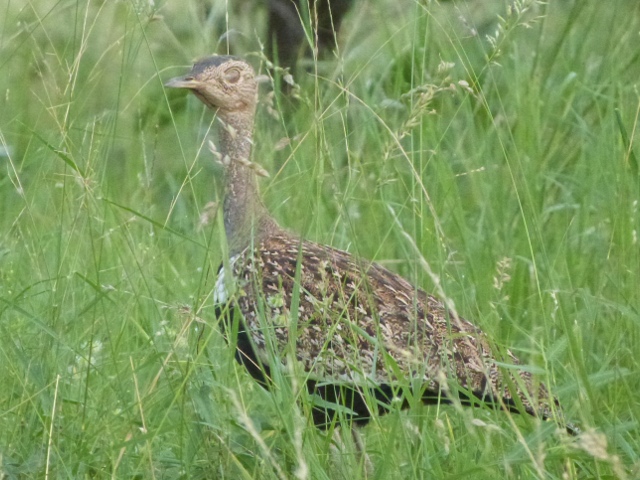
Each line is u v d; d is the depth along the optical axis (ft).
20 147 43.62
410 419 25.40
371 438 29.27
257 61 47.21
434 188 38.24
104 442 25.72
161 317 29.66
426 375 26.78
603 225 36.78
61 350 28.32
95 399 27.58
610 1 45.52
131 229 37.32
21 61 46.39
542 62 44.57
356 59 45.85
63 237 34.71
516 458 22.18
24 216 38.68
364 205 39.63
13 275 33.45
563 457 22.45
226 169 30.76
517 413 26.84
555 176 41.04
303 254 28.99
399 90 42.50
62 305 29.32
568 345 26.40
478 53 44.62
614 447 23.68
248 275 29.01
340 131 40.83
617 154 37.52
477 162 39.34
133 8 32.94
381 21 45.75
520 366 23.84
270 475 23.45
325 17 46.42
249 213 30.42
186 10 49.24
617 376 26.55
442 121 43.04
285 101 45.73
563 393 26.78
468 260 35.40
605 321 31.86
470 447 25.64
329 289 27.99
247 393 30.45
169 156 46.98
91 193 30.66
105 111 36.27
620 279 31.78
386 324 27.50
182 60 49.16
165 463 25.76
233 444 25.38
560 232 37.40
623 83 42.91
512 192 38.17
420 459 24.97
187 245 38.86
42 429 26.91
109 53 45.93
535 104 41.37
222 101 30.71
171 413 28.32
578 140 43.09
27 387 27.37
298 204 36.70
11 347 28.55
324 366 27.17
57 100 37.91
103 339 30.58
